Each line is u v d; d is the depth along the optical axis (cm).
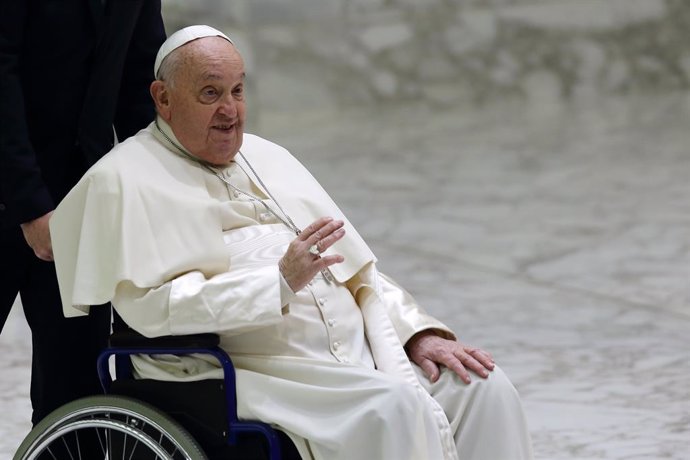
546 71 4772
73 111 1505
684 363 2120
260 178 1493
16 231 1490
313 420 1271
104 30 1477
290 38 4762
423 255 2925
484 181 3650
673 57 4719
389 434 1239
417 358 1432
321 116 4803
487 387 1388
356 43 4788
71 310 1377
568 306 2481
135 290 1336
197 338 1291
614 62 4741
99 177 1372
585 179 3588
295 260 1283
